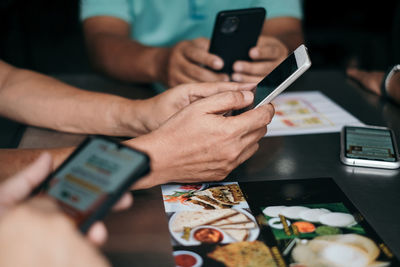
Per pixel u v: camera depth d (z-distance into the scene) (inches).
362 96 47.1
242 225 24.3
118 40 56.5
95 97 37.4
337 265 20.9
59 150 30.4
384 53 139.3
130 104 35.8
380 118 40.8
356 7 157.9
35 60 149.4
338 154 33.7
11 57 125.4
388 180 29.7
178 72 46.0
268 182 29.4
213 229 23.9
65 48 166.7
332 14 158.9
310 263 21.0
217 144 26.8
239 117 27.0
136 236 23.2
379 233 23.4
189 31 64.4
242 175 30.5
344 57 143.7
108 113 35.9
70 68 148.3
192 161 27.5
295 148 34.8
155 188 28.6
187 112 27.4
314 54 146.4
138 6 64.4
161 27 64.3
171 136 27.3
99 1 61.9
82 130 37.1
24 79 39.8
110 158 20.1
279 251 22.0
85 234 17.6
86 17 62.4
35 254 14.8
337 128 38.5
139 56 50.8
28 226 15.1
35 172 18.8
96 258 15.6
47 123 37.5
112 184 18.7
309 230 23.7
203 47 45.8
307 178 29.9
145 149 27.0
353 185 29.0
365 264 20.9
